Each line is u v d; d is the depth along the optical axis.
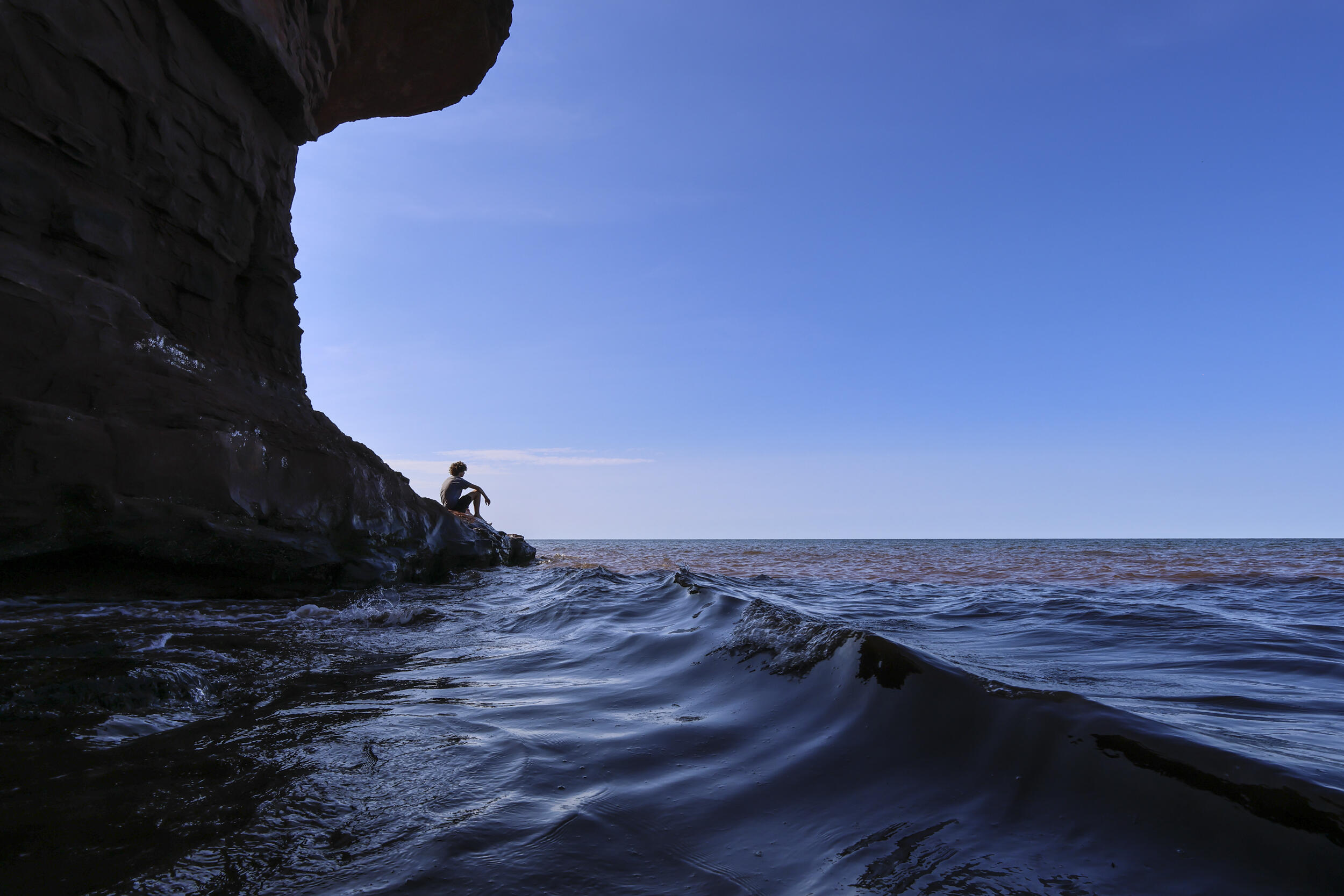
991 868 1.16
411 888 1.11
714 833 1.33
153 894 1.10
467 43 12.18
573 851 1.25
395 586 7.91
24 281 5.12
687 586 5.07
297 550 6.51
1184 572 11.73
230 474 6.14
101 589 5.35
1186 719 2.12
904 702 1.86
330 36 9.98
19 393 4.94
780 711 2.07
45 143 5.76
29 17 5.57
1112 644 4.08
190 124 7.33
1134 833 1.22
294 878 1.15
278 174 9.19
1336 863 1.07
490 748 1.85
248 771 1.68
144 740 1.93
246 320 8.77
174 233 7.34
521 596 6.89
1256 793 1.25
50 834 1.31
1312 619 5.28
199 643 3.59
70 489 4.96
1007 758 1.54
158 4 6.81
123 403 5.53
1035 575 11.52
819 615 5.58
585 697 2.46
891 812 1.39
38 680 2.34
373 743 1.90
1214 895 1.04
